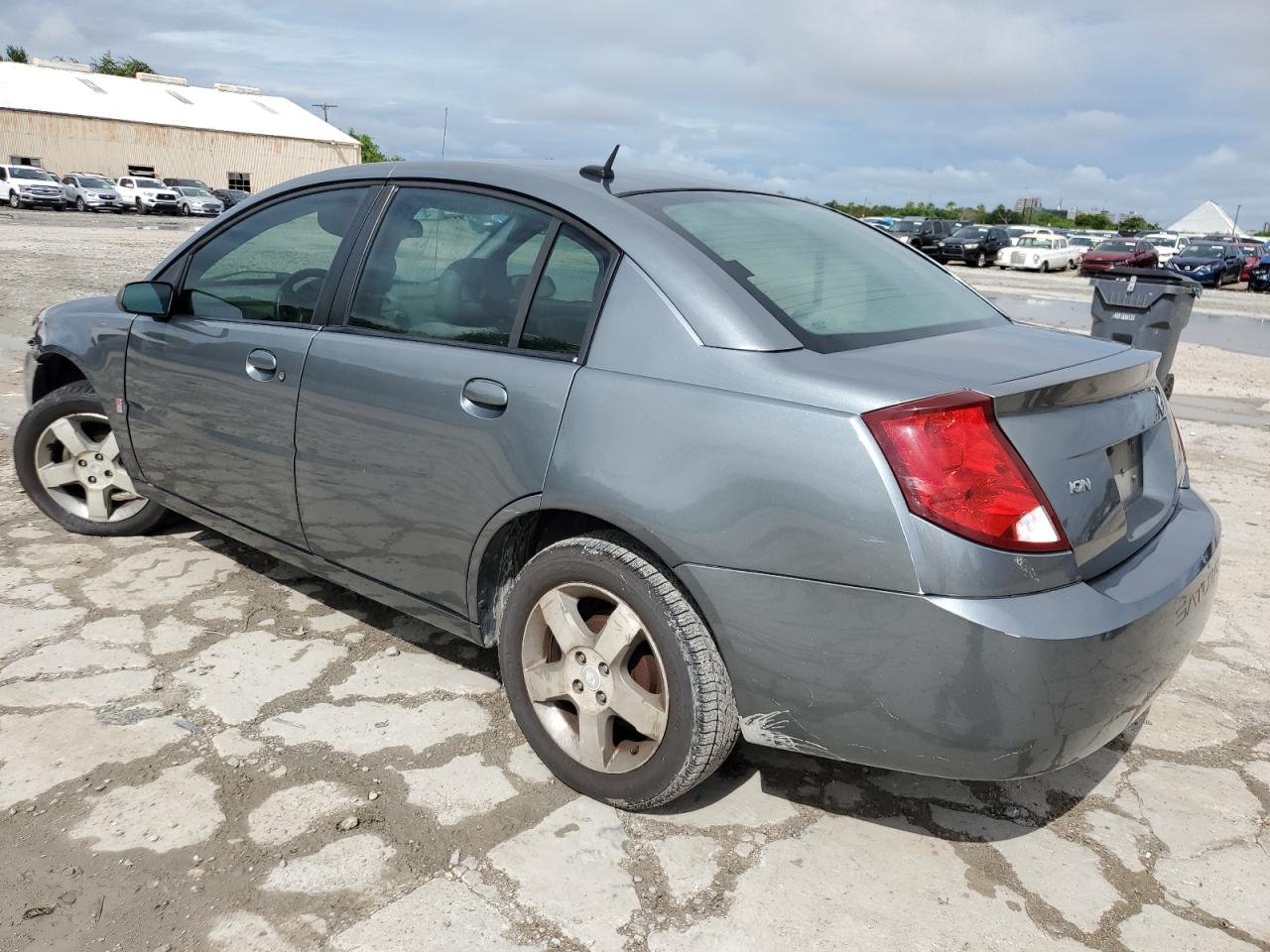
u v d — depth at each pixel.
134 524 4.09
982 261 38.06
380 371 2.83
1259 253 36.53
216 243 3.51
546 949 2.07
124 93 55.00
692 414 2.23
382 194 3.07
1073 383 2.16
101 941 2.03
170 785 2.54
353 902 2.17
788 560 2.10
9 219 30.70
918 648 2.00
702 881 2.29
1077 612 2.02
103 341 3.76
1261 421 8.23
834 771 2.77
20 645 3.22
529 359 2.55
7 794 2.47
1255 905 2.31
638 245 2.47
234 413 3.28
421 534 2.81
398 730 2.84
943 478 1.98
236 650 3.26
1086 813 2.63
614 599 2.40
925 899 2.27
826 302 2.50
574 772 2.55
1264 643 3.73
